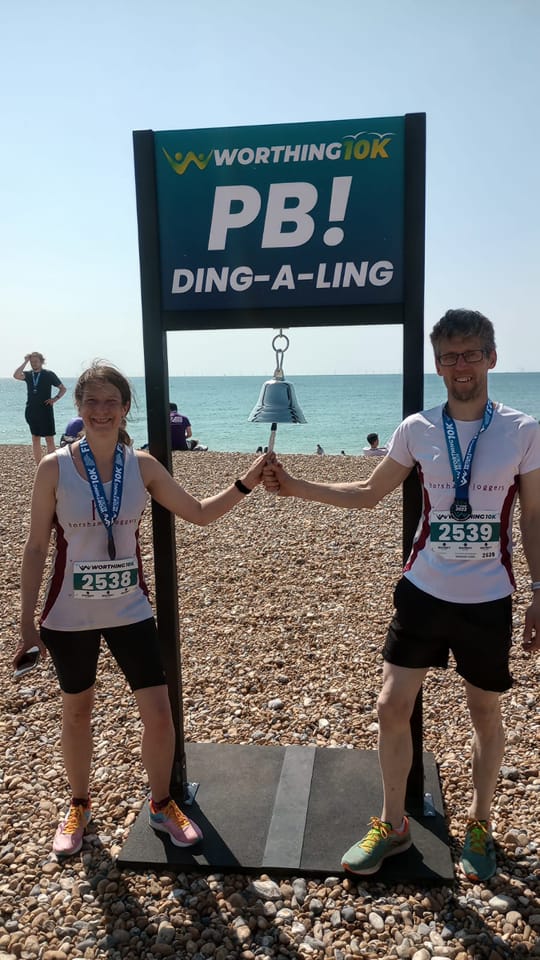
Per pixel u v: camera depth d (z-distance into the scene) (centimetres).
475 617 241
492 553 240
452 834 295
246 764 340
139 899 263
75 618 262
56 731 383
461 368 236
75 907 259
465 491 238
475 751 270
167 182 288
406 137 273
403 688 254
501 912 252
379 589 583
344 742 367
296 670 449
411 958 234
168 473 283
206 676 444
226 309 294
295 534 754
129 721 390
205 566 652
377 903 258
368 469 1236
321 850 280
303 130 279
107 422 258
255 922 251
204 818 301
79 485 258
